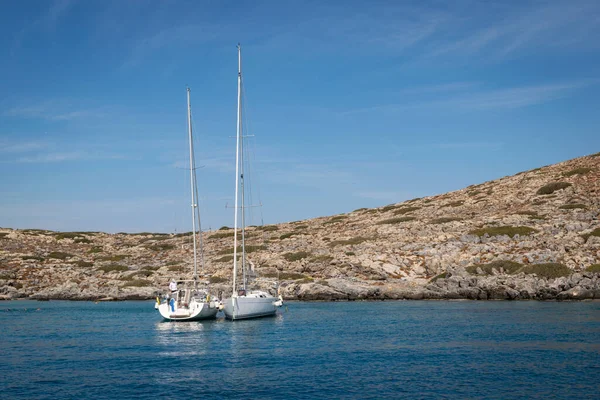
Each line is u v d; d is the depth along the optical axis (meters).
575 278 69.38
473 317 53.84
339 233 116.62
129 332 48.81
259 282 82.81
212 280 87.44
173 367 33.78
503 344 39.12
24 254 120.12
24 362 35.50
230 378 30.89
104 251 130.38
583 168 125.44
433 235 95.94
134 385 29.52
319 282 80.69
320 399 26.77
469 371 31.56
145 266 105.38
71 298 86.75
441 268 80.62
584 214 93.19
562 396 26.56
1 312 67.38
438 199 137.38
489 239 88.06
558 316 52.97
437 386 28.66
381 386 28.83
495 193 127.06
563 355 34.97
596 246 78.69
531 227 90.94
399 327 48.78
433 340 41.69
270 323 53.66
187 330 49.69
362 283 79.88
